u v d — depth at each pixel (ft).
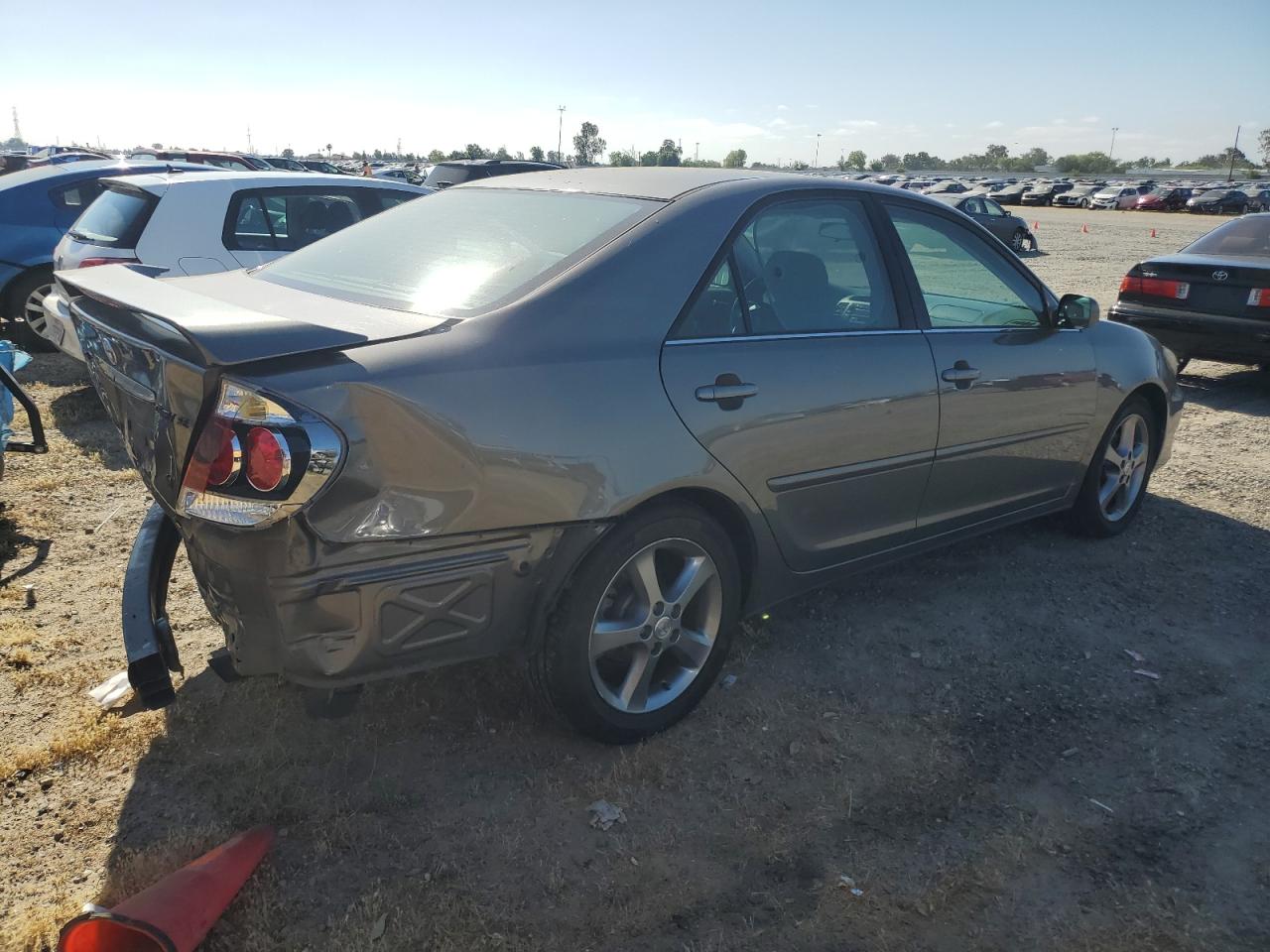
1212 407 25.03
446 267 9.77
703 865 8.25
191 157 81.30
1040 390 13.25
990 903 7.93
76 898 7.64
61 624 11.87
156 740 9.63
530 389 8.33
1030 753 9.98
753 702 10.74
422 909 7.63
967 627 12.64
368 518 7.59
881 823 8.85
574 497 8.52
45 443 15.11
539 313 8.74
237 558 7.49
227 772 9.19
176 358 7.67
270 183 23.40
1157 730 10.46
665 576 9.91
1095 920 7.79
